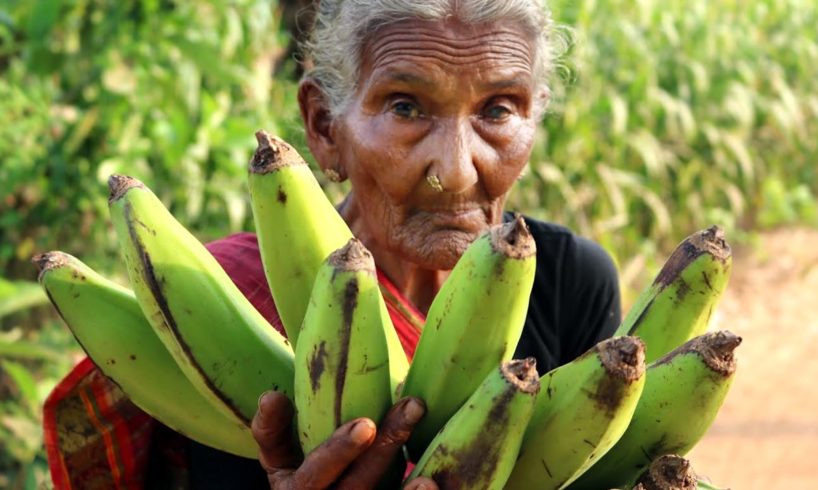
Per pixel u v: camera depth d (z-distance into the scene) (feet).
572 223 22.04
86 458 5.40
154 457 5.60
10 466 11.66
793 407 17.65
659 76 25.09
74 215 13.82
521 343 6.33
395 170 5.12
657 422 4.08
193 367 4.21
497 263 3.73
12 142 13.34
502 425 3.64
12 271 13.85
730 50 25.94
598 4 22.82
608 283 6.76
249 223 15.02
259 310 5.49
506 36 5.08
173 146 13.67
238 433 4.47
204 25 14.73
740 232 26.45
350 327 3.75
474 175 5.05
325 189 15.03
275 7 18.21
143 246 4.15
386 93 5.10
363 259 3.77
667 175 25.13
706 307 4.37
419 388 4.01
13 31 14.56
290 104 16.21
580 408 3.75
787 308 22.58
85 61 13.98
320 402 3.85
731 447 16.02
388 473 4.02
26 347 10.80
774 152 28.19
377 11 5.03
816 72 29.09
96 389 5.28
